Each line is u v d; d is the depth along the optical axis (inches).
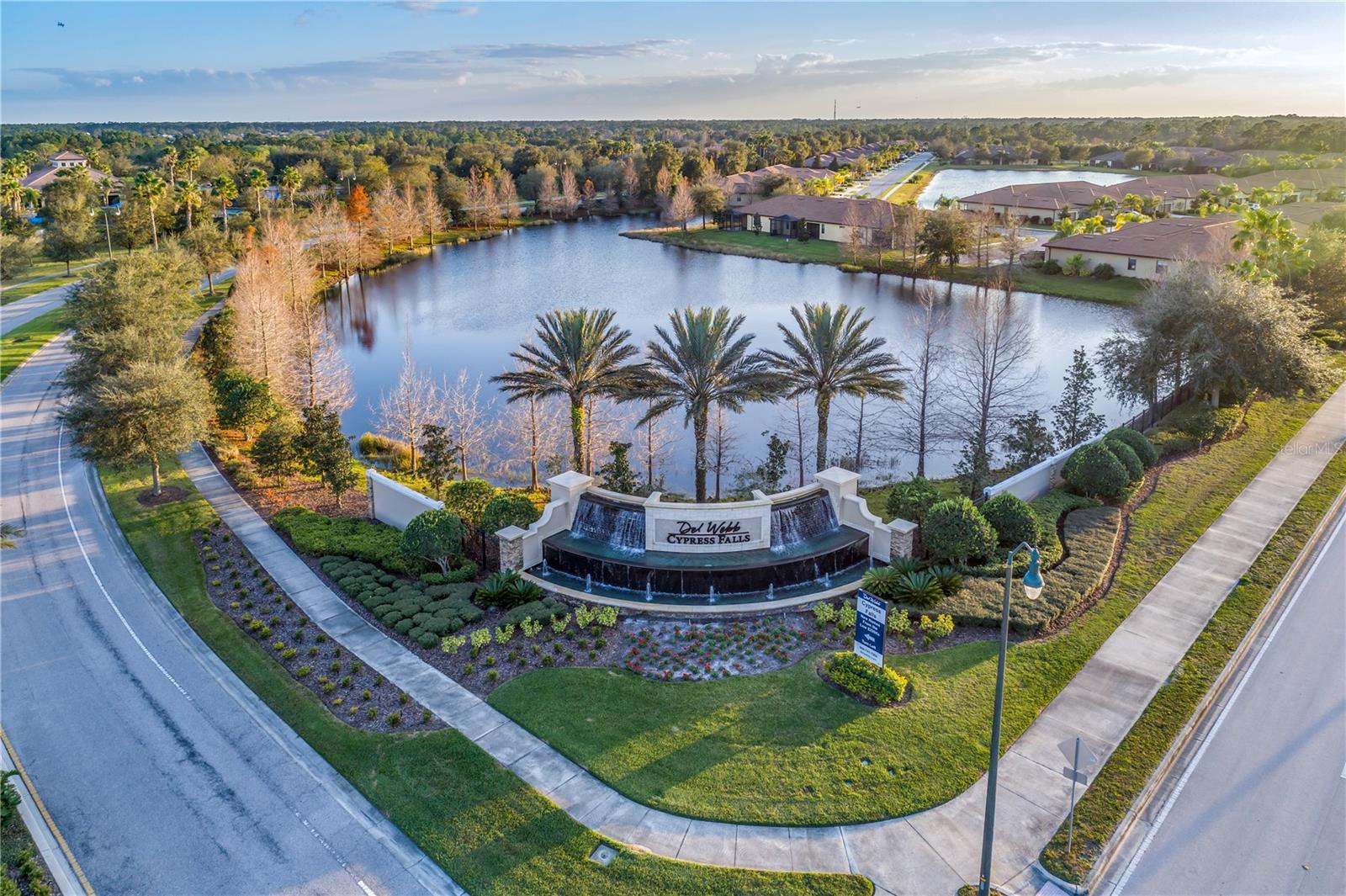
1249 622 996.6
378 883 660.7
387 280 3971.5
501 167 6624.0
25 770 794.2
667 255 4559.5
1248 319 1574.8
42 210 5004.9
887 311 3102.9
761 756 778.2
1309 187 5403.5
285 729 846.5
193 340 2527.1
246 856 690.2
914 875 651.5
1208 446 1557.6
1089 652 938.1
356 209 4726.9
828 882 642.2
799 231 4808.1
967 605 1003.9
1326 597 1066.7
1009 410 1985.7
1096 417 1716.3
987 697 860.0
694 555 1115.3
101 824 727.7
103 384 1428.4
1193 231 3393.2
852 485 1195.9
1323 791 743.1
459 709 861.8
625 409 1980.8
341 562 1178.0
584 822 708.0
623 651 959.0
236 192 4694.9
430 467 1430.9
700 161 6181.1
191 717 870.4
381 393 2331.4
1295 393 1590.8
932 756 776.9
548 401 1955.0
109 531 1321.4
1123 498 1317.7
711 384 1461.6
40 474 1556.3
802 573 1104.8
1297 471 1434.5
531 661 939.3
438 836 699.4
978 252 3927.2
